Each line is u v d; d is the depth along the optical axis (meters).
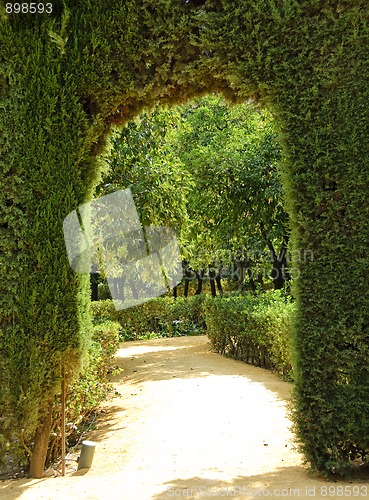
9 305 4.13
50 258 4.13
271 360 8.97
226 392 7.11
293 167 4.03
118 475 4.07
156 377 8.79
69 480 3.96
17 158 4.15
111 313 15.97
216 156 12.06
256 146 11.93
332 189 3.99
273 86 4.06
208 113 15.48
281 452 4.54
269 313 8.68
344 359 3.89
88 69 4.20
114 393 7.28
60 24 4.27
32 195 4.17
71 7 4.28
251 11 4.07
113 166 8.98
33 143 4.14
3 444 4.18
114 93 4.27
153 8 4.21
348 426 3.82
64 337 4.15
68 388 4.57
